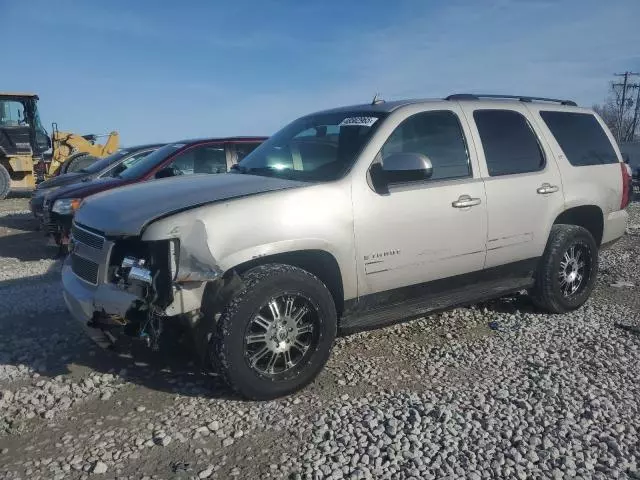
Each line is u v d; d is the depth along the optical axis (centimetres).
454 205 473
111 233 382
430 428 355
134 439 345
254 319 377
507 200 510
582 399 394
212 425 356
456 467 316
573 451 332
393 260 444
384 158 443
